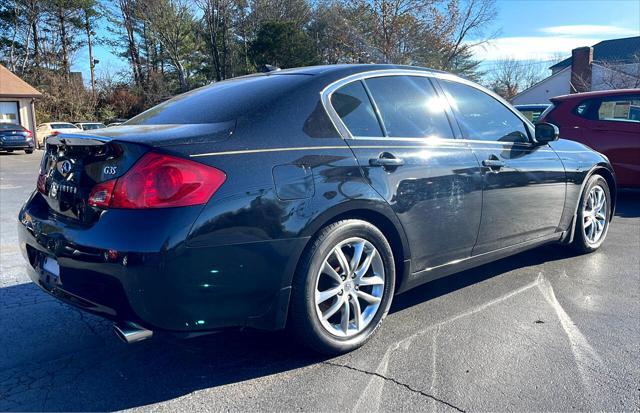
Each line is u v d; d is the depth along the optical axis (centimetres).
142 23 4147
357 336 320
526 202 426
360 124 331
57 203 296
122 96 4191
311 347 304
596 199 523
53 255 282
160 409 264
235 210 264
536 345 325
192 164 260
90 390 283
